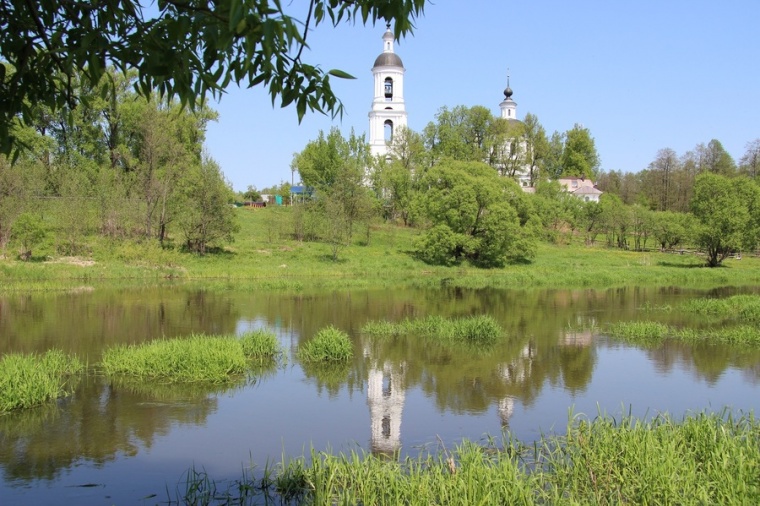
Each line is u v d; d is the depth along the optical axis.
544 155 85.00
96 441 10.57
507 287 37.62
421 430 11.28
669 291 35.88
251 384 14.39
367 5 3.86
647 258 57.06
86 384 14.01
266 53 3.12
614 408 12.69
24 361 13.73
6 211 37.81
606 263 53.59
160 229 45.31
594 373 15.75
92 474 9.20
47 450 10.12
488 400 13.30
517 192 53.47
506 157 81.69
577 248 63.50
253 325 22.34
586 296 33.03
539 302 30.27
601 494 7.63
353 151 71.12
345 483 8.06
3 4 4.05
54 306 25.94
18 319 22.61
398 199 69.19
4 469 9.35
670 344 19.58
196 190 44.28
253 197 91.75
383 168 70.62
